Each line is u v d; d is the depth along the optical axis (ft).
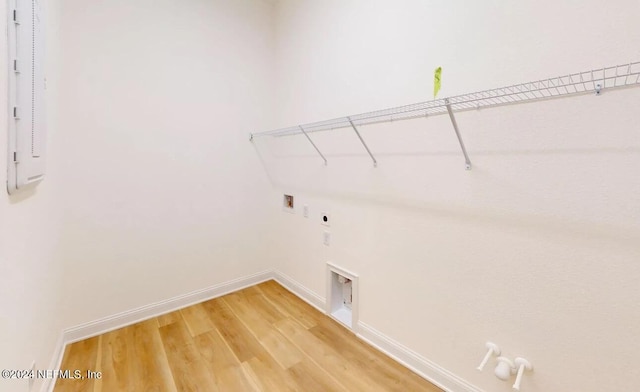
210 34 8.18
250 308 8.08
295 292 9.00
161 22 7.34
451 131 4.77
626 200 3.24
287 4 8.70
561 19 3.57
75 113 6.28
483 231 4.48
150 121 7.32
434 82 4.94
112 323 7.02
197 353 6.14
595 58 3.35
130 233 7.20
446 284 5.01
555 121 3.68
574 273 3.64
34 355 4.31
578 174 3.55
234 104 8.80
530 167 3.93
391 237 5.90
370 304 6.46
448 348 5.05
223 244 8.89
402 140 5.56
